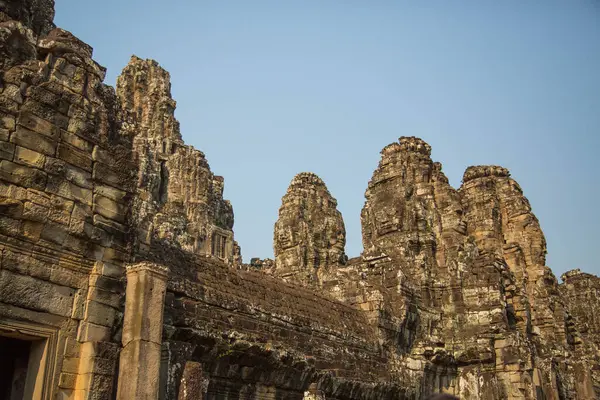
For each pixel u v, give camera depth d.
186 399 15.95
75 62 16.17
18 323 13.76
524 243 48.75
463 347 32.81
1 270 13.59
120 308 15.82
